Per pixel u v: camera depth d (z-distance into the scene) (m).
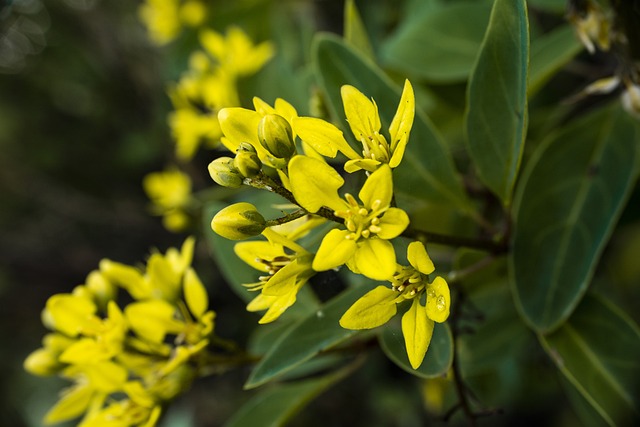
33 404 0.60
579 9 0.22
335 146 0.18
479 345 0.25
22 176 0.64
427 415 0.46
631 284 0.39
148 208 0.61
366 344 0.23
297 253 0.19
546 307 0.22
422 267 0.17
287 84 0.29
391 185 0.17
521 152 0.20
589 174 0.23
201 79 0.31
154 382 0.22
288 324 0.25
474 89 0.20
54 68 0.60
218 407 0.55
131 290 0.23
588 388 0.22
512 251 0.22
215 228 0.18
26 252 0.65
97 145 0.63
